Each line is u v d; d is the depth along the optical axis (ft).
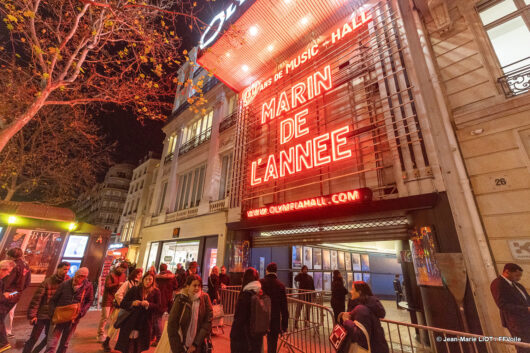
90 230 30.81
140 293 12.58
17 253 15.97
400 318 28.73
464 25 20.47
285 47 34.83
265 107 36.14
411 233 18.83
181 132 58.39
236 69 38.99
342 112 26.86
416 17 22.59
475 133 17.61
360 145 24.29
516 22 18.57
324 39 32.22
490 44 19.08
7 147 40.34
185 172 52.47
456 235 16.25
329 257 43.04
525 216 14.80
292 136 30.32
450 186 17.44
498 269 14.93
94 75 24.06
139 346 11.85
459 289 14.80
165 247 49.37
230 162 41.63
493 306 14.17
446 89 19.93
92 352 15.66
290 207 25.96
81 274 14.02
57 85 19.60
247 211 31.09
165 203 54.13
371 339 8.82
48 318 13.58
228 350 16.67
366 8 27.81
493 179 16.33
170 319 9.77
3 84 26.91
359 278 45.91
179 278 25.12
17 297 15.28
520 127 16.15
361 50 26.96
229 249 33.27
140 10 22.58
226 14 33.76
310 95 30.12
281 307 13.71
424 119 19.83
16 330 19.99
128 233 94.43
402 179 19.94
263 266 35.40
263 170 33.78
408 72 21.68
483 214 16.17
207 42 36.45
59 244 27.78
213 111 49.88
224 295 25.00
